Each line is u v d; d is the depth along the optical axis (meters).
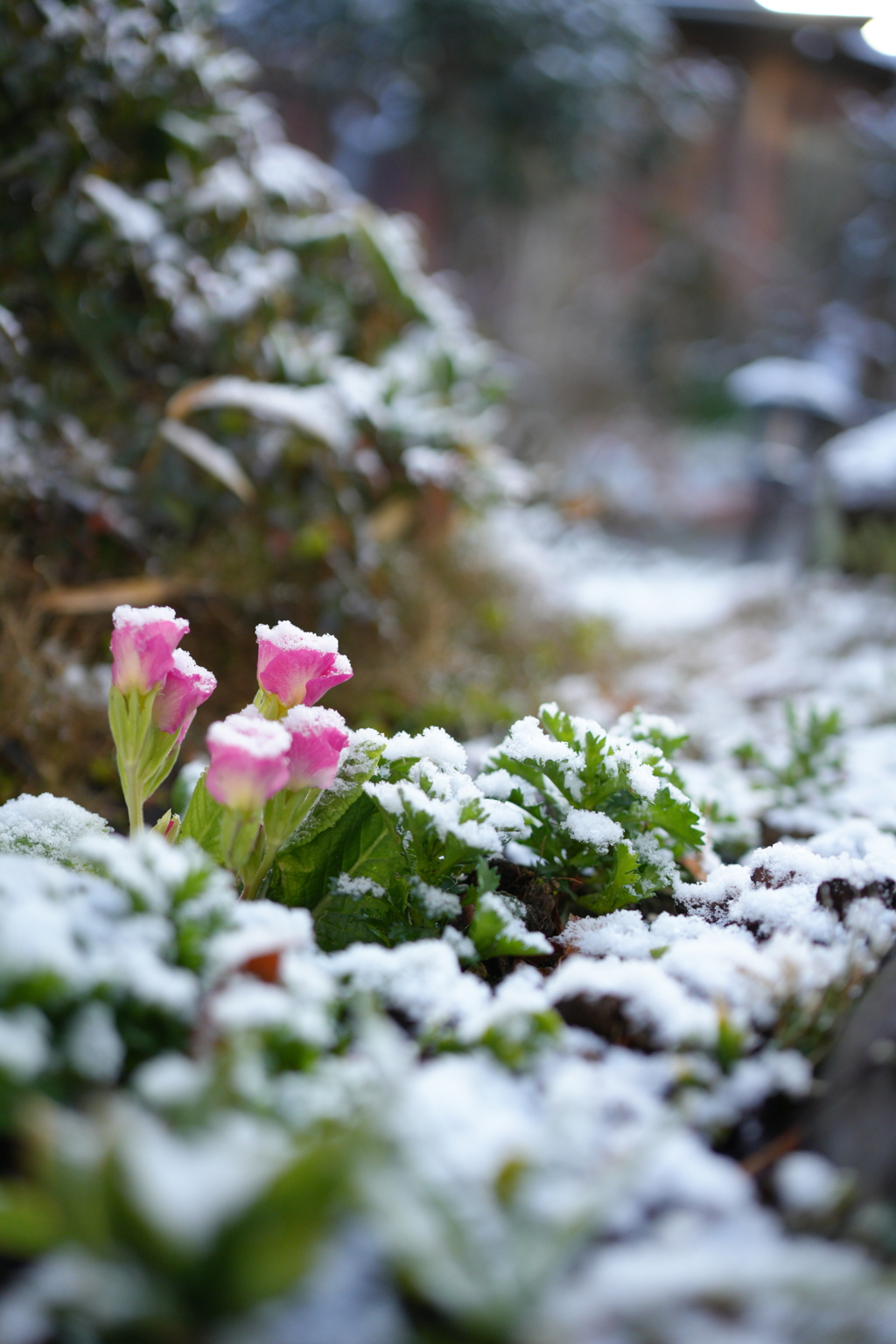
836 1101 0.46
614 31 3.12
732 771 0.86
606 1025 0.48
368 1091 0.42
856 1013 0.48
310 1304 0.39
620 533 3.25
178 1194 0.37
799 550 2.29
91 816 0.54
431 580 1.29
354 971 0.48
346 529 1.15
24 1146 0.42
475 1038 0.47
